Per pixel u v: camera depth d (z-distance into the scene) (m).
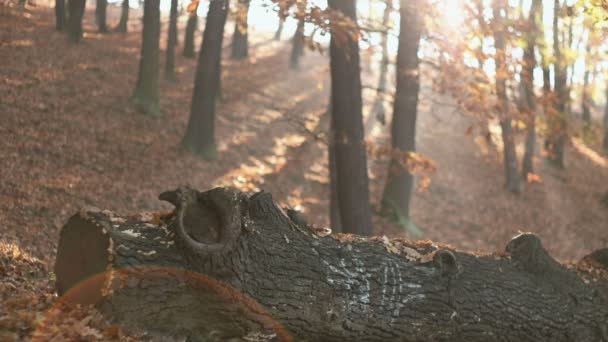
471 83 11.00
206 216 5.06
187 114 22.06
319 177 20.55
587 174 27.41
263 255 5.04
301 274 5.14
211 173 17.69
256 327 5.02
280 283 5.04
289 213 5.56
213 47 18.64
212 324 4.92
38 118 16.23
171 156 17.55
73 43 25.69
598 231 21.03
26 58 21.09
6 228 10.24
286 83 33.53
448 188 22.00
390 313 5.47
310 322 5.17
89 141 16.12
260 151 21.30
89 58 24.12
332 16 8.94
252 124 24.08
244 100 27.36
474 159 25.95
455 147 27.08
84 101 18.92
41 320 4.70
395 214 17.41
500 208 21.20
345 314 5.29
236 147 20.83
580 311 6.38
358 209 11.17
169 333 4.80
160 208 13.98
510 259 6.45
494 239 18.73
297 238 5.32
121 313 4.64
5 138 14.23
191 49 32.16
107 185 13.97
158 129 19.23
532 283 6.29
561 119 12.47
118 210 13.03
